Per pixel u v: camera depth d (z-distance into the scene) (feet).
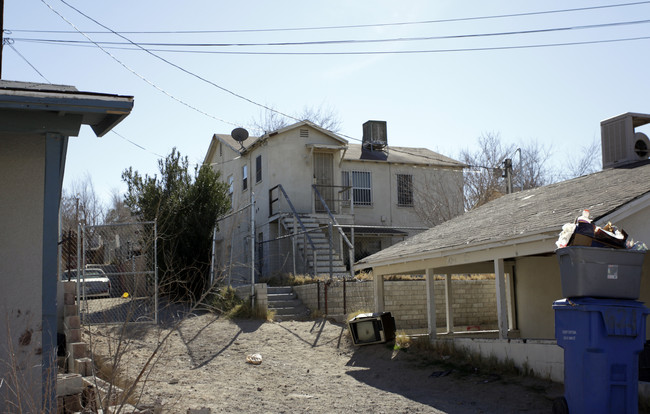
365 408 30.19
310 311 56.65
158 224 57.06
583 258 24.48
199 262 58.85
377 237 90.63
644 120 47.47
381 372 39.19
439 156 102.63
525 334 53.16
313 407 30.35
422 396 32.86
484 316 61.52
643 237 32.14
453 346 41.04
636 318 24.31
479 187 119.55
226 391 33.42
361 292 56.95
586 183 43.11
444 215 94.63
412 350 43.34
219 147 107.24
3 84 23.00
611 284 24.48
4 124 19.89
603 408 23.62
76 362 28.84
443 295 59.93
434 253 42.75
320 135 88.79
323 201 78.89
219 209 63.52
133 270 50.88
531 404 29.53
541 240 33.91
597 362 23.89
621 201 31.53
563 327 25.27
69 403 23.41
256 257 81.25
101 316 45.80
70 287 35.29
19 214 20.33
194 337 45.80
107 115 20.54
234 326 50.03
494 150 122.72
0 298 19.83
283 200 84.28
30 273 20.24
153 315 45.78
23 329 19.90
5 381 17.93
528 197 48.62
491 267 53.47
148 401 28.07
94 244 67.26
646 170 38.58
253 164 91.09
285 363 41.57
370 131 97.25
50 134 20.47
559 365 32.68
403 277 61.05
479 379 35.27
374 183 92.99
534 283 52.34
